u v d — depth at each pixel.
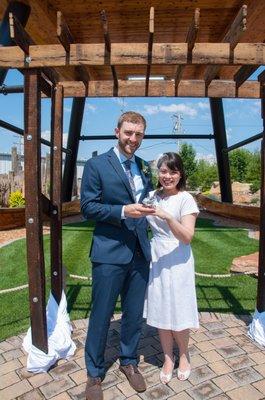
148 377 2.62
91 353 2.45
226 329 3.35
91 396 2.34
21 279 4.89
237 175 34.41
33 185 2.61
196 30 2.14
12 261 5.83
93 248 2.42
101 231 2.40
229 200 11.12
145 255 2.46
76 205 10.27
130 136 2.28
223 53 2.44
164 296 2.46
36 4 4.34
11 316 3.67
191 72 7.32
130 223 2.38
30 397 2.41
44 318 2.70
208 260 5.81
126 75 7.50
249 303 4.01
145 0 4.40
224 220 10.46
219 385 2.52
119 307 3.94
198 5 4.55
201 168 37.91
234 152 35.09
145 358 2.88
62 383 2.56
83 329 3.37
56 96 3.17
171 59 2.45
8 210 8.95
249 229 8.74
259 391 2.46
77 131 10.16
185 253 2.44
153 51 2.44
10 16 2.18
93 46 2.46
